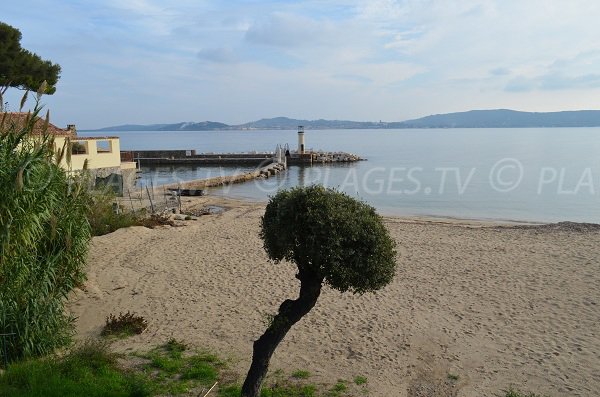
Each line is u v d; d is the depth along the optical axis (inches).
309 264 247.0
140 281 535.5
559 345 377.7
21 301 321.1
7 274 308.2
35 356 323.9
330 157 2694.4
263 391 290.7
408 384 318.7
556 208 1269.7
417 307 460.4
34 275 327.9
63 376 288.5
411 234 815.1
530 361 351.9
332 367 338.3
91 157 1204.5
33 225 302.7
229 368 325.1
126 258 628.7
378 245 242.8
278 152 2466.8
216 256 649.6
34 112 317.4
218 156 2571.4
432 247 708.7
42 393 266.2
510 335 398.0
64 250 355.9
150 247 693.3
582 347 373.4
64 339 347.9
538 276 557.3
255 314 440.1
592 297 483.8
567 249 684.7
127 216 833.5
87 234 388.5
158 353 346.0
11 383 278.5
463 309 456.1
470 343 382.6
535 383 320.5
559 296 489.1
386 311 449.1
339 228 237.3
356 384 312.7
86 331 390.9
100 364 311.6
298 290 507.2
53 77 1139.3
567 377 327.9
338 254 234.2
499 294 497.4
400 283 534.0
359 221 243.9
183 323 415.8
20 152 311.6
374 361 350.0
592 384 318.3
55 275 349.4
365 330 406.0
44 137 330.0
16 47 1061.1
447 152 3415.4
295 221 239.3
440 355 362.0
